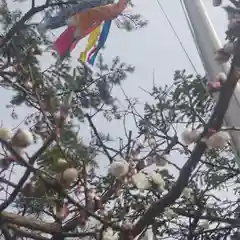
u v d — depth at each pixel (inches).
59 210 111.7
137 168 116.6
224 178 230.5
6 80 134.5
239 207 223.1
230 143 167.5
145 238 148.0
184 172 107.4
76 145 108.2
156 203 109.4
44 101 116.3
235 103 167.8
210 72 191.6
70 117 129.0
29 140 97.4
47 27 196.2
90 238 124.8
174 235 209.6
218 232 210.4
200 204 193.8
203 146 105.7
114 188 120.1
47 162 105.1
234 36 102.7
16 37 168.4
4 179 105.5
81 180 110.8
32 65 143.5
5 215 111.7
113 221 114.6
